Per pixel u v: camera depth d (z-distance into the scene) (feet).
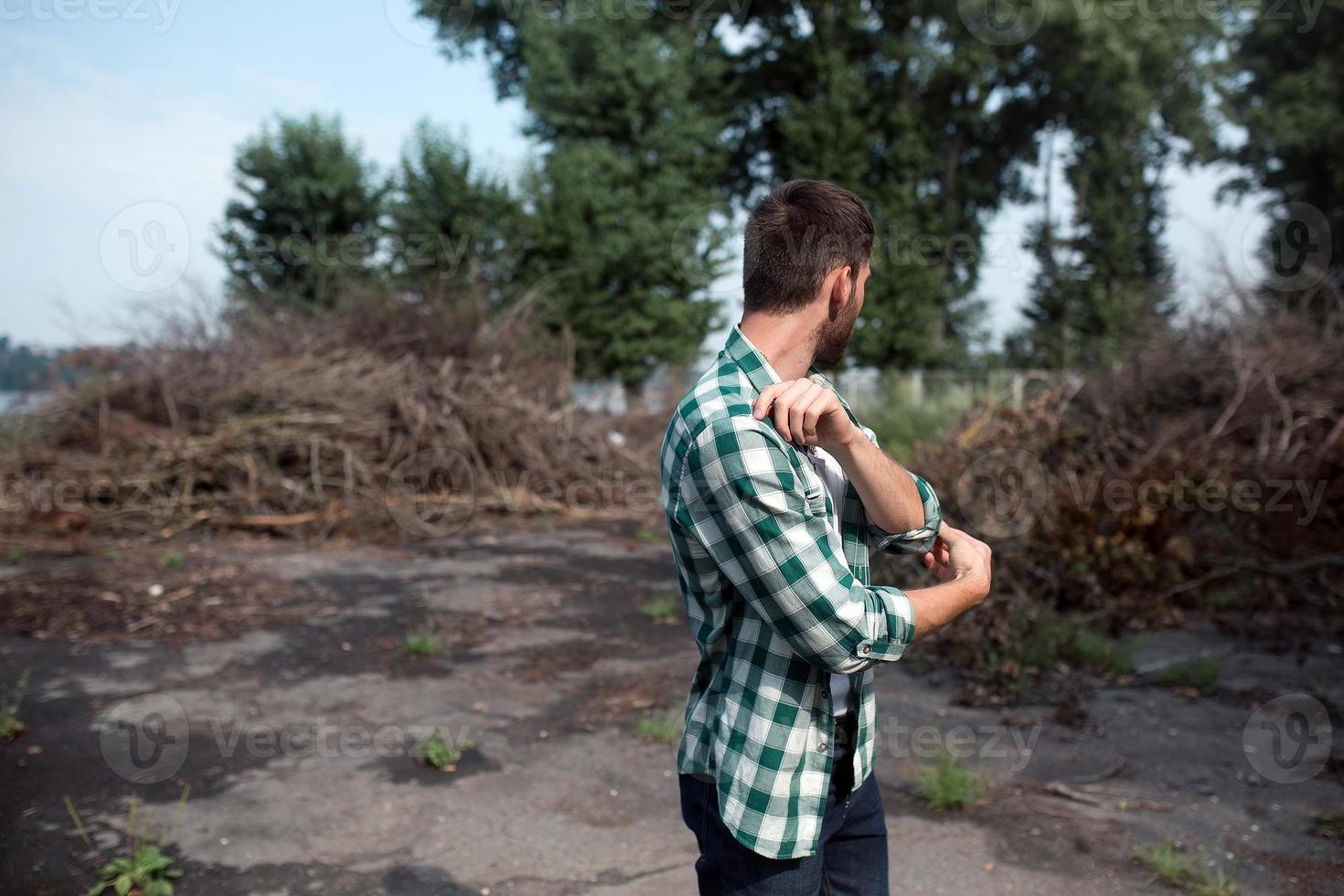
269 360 33.30
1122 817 10.93
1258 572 18.92
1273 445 22.63
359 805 11.32
